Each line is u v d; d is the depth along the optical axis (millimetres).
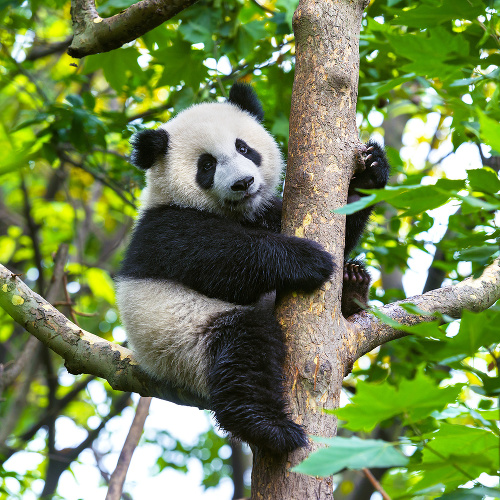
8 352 19438
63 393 20750
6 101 17172
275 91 12414
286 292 6746
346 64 6910
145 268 8602
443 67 6246
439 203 4777
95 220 22953
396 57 11938
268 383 6609
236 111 10008
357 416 4074
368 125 14109
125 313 8508
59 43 17016
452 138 10008
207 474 23469
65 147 14320
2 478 11859
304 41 6992
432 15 7031
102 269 19156
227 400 6812
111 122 13516
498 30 8453
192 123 9539
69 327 7867
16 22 14664
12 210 21891
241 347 7055
